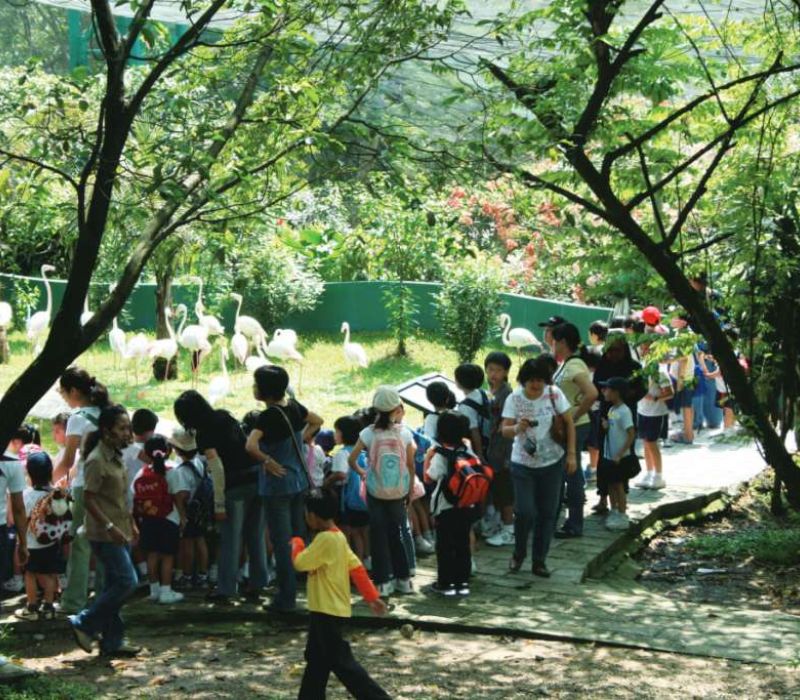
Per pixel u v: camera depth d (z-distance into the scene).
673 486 12.55
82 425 8.38
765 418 11.12
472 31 10.76
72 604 8.33
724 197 11.60
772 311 12.09
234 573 8.64
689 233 12.31
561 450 9.32
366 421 9.30
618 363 11.66
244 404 16.89
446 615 8.40
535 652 7.74
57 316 7.04
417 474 10.16
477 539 10.61
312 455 9.27
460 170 9.16
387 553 8.77
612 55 10.01
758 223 11.43
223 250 9.53
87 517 7.50
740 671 7.25
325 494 6.42
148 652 7.82
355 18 9.48
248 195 9.49
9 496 8.09
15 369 19.27
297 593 9.05
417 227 19.44
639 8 10.65
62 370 7.09
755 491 12.79
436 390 10.10
